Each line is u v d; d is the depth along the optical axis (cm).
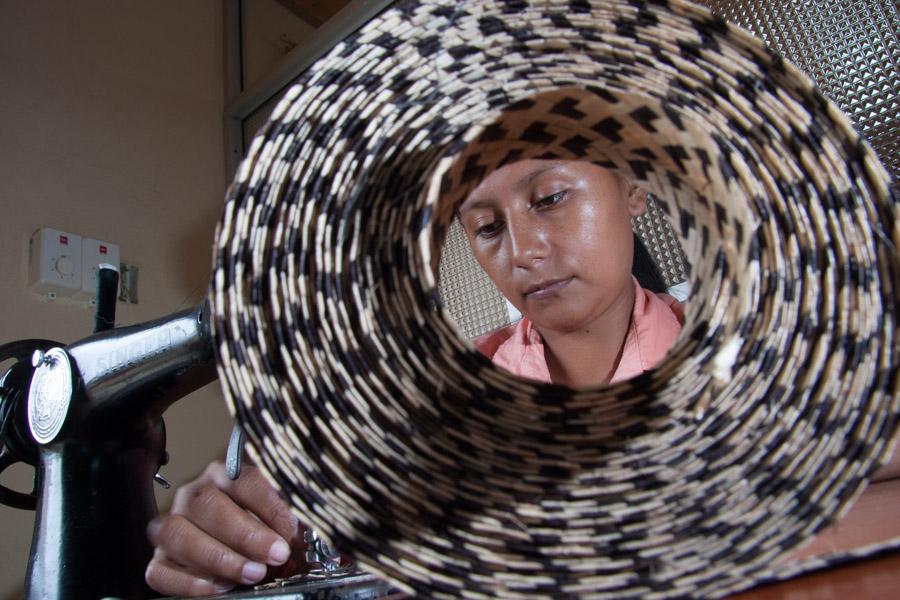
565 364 83
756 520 27
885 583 24
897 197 26
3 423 59
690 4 26
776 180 27
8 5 119
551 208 66
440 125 30
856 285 27
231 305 28
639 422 31
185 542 56
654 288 91
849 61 74
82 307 115
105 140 128
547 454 31
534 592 27
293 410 29
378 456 30
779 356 28
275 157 29
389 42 29
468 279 118
